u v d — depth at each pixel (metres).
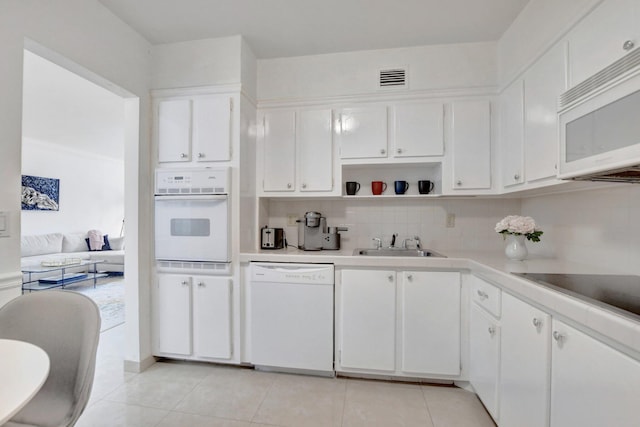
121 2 1.82
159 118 2.23
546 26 1.58
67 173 5.67
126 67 2.03
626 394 0.77
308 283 2.03
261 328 2.09
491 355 1.56
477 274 1.77
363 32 2.09
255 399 1.81
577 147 1.09
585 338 0.92
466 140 2.17
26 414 1.04
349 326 2.00
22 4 1.43
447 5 1.83
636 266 1.37
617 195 1.48
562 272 1.44
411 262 1.93
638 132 0.84
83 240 5.61
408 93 2.23
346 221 2.58
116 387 1.92
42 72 2.64
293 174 2.36
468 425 1.59
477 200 2.44
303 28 2.06
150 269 2.21
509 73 1.98
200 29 2.08
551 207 2.00
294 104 2.37
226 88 2.17
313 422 1.61
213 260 2.10
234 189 2.14
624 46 1.11
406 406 1.75
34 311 1.16
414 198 2.50
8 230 1.35
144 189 2.18
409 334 1.95
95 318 1.14
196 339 2.16
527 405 1.22
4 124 1.35
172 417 1.64
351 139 2.28
